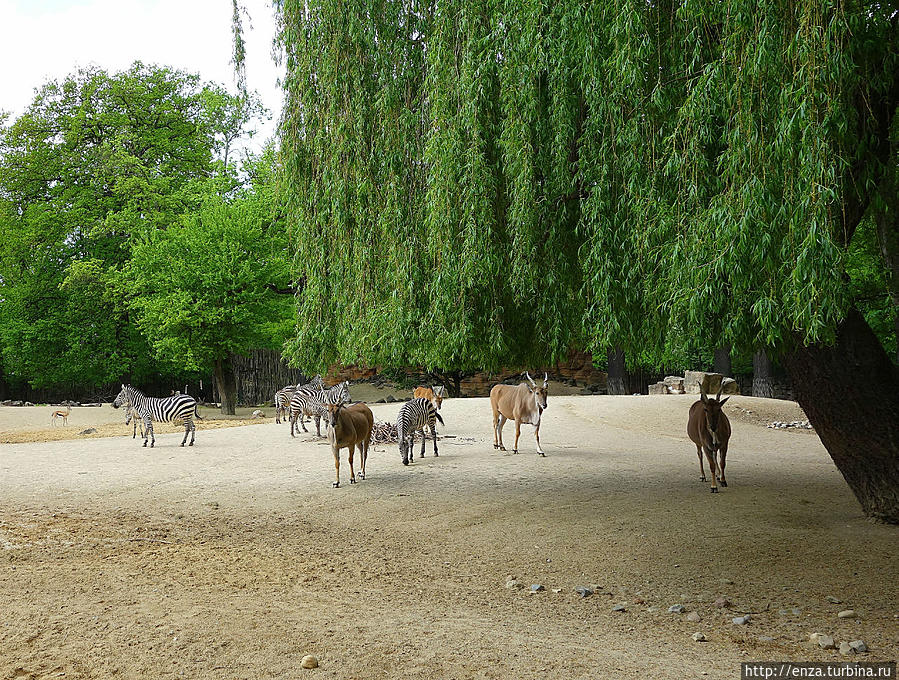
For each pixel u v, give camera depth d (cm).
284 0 1043
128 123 3769
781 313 585
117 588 643
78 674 457
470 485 1177
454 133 866
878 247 941
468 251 853
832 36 573
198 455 1588
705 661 471
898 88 677
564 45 771
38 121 3866
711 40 710
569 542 822
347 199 999
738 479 1225
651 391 3084
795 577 667
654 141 706
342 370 4300
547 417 2273
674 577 687
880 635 516
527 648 495
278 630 532
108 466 1431
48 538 834
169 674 456
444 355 916
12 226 3841
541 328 884
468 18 871
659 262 711
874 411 839
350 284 1023
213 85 3791
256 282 3058
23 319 3988
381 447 1680
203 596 624
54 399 4628
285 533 885
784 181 577
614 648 499
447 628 539
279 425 2238
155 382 4688
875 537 788
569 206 863
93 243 3969
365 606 604
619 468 1350
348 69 983
